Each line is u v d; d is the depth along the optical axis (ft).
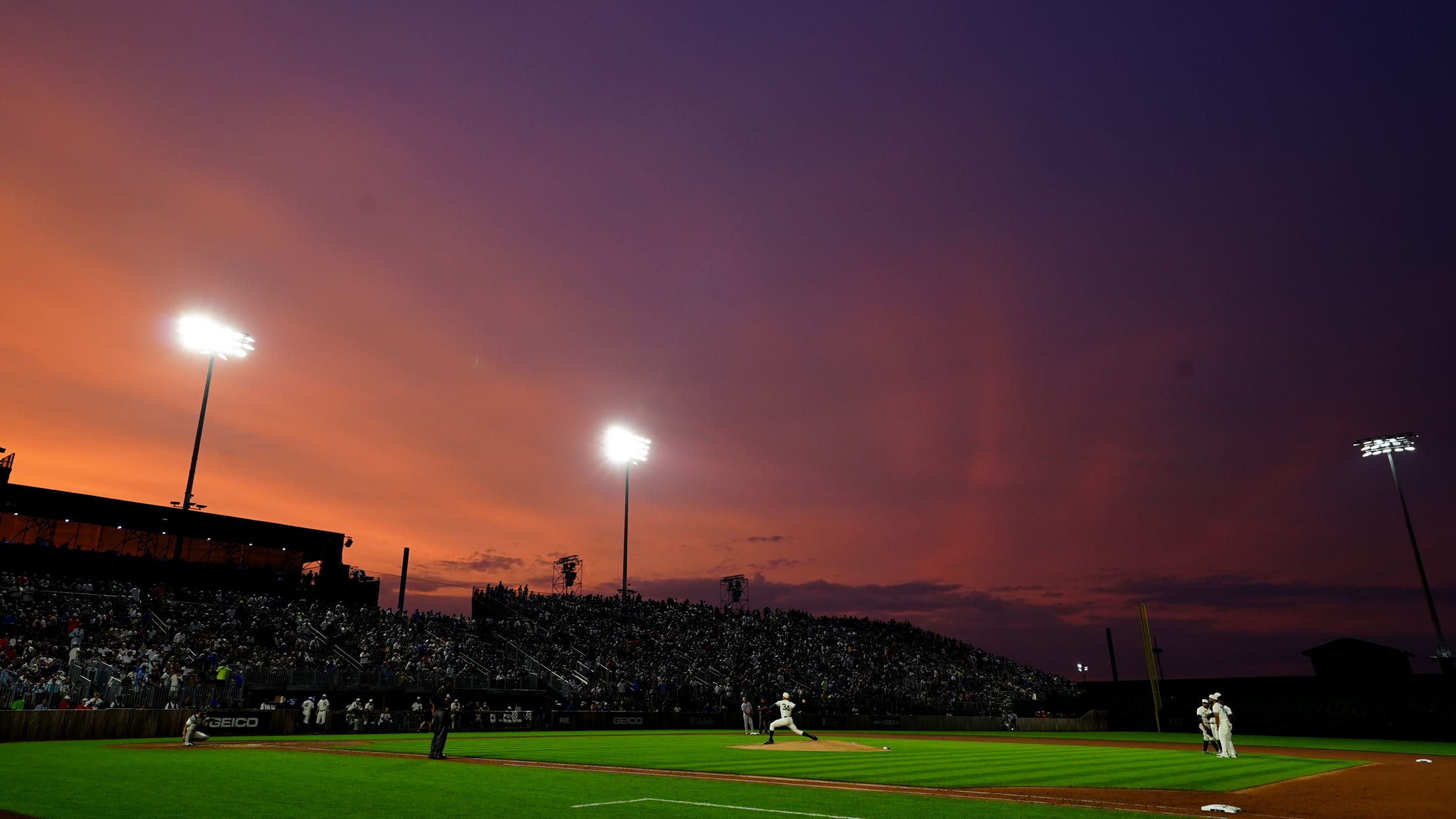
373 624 177.17
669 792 49.14
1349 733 161.99
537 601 227.81
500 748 90.07
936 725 184.03
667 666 200.03
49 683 104.83
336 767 61.72
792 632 255.29
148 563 171.63
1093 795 50.93
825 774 63.10
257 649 149.38
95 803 40.37
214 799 42.06
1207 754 94.99
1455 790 56.85
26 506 167.22
